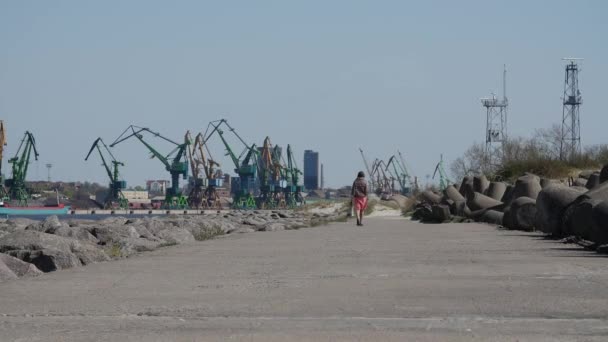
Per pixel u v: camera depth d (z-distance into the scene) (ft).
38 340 25.44
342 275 44.34
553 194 78.02
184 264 52.60
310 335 25.89
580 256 55.31
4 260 45.34
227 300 34.37
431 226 116.67
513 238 78.28
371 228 113.39
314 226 130.82
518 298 33.78
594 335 25.39
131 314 30.73
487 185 152.46
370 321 28.53
